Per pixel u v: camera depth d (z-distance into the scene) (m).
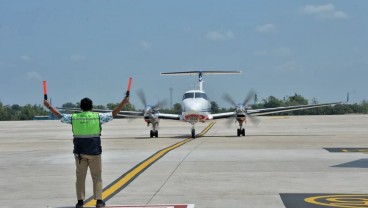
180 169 17.09
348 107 139.62
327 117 84.38
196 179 14.94
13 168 18.31
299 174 15.70
